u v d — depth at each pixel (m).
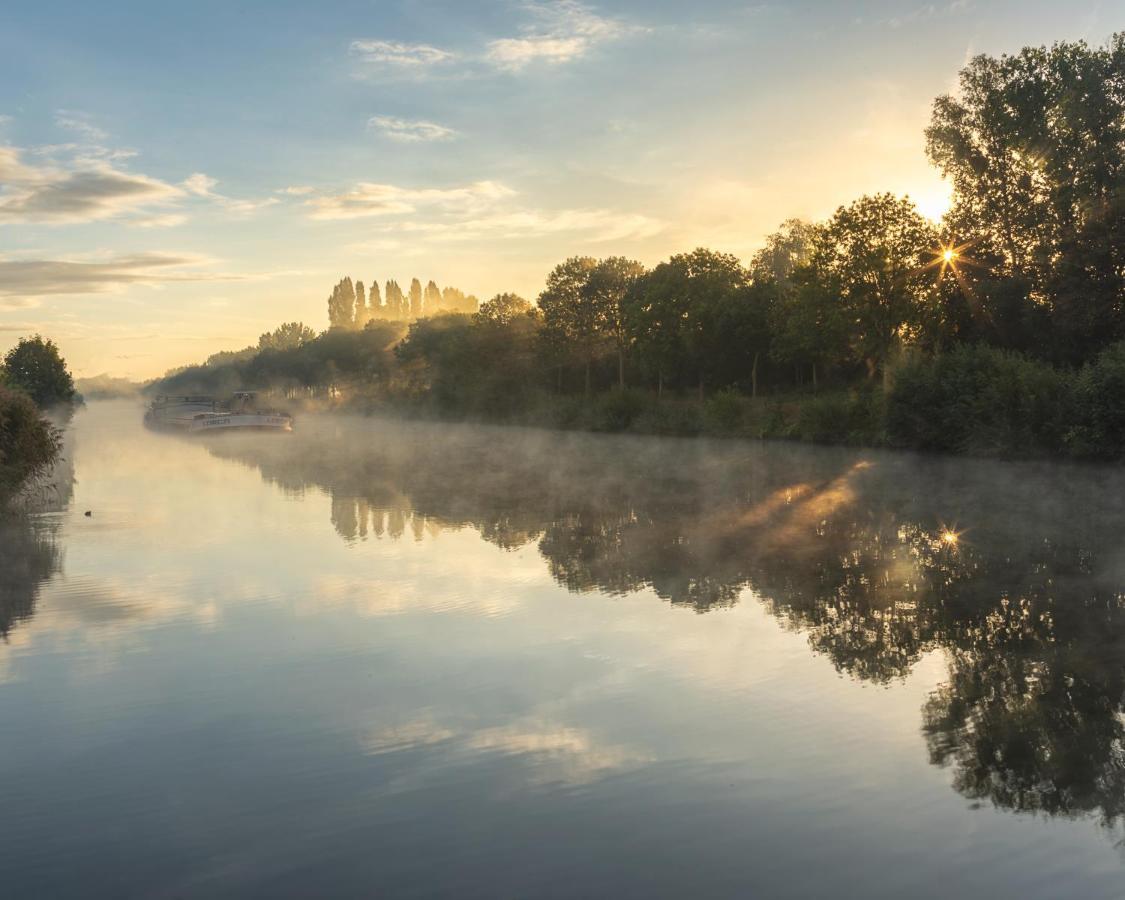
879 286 47.09
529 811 6.36
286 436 64.50
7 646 10.54
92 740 7.69
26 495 23.69
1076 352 39.22
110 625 11.50
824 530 19.22
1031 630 10.98
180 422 67.88
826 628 11.19
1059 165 41.06
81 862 5.71
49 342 69.44
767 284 59.94
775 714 8.20
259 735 7.80
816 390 54.34
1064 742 7.50
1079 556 15.77
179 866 5.67
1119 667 9.47
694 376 68.56
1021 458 34.69
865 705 8.42
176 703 8.59
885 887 5.38
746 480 30.14
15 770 7.10
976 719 8.03
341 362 133.38
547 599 12.90
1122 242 36.94
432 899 5.29
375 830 6.11
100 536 18.67
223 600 12.91
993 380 36.09
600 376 80.94
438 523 20.67
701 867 5.61
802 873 5.54
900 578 14.15
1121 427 31.36
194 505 24.12
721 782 6.80
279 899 5.30
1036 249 41.56
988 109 43.69
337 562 15.83
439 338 100.00
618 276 74.12
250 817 6.31
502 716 8.20
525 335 82.94
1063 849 5.80
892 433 40.62
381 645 10.55
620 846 5.87
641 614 11.98
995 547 16.80
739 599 12.80
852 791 6.64
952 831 6.05
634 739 7.64
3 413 22.23
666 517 21.44
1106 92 39.19
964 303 45.22
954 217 46.19
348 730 7.89
